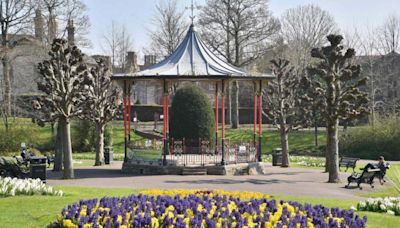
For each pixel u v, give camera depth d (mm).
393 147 45688
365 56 69812
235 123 61625
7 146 43438
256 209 13617
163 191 20438
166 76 29938
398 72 65938
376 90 58844
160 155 30297
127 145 32062
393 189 24266
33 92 56750
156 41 69812
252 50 63375
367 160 43969
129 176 28391
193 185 24250
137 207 13594
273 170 33312
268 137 55688
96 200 14398
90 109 32125
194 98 33781
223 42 61688
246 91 73812
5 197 17828
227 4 60594
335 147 26984
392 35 71750
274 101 37000
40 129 50781
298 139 54531
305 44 68688
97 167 34188
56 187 21609
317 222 12289
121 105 36812
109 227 11367
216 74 30156
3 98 50375
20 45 55281
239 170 29844
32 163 25703
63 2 53469
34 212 15008
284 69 36719
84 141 49062
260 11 61281
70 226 11828
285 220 12484
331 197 21375
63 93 26375
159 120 67625
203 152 32688
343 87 28172
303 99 27984
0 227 13133
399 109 58344
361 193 23047
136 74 30766
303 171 32625
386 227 14336
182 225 11086
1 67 63156
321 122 28062
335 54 26984
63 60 26562
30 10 55281
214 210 13656
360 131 48250
